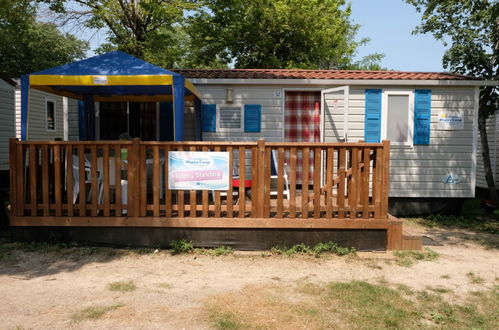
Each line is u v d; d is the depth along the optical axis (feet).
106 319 11.98
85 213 18.92
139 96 28.89
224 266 17.17
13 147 18.98
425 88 29.14
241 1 65.62
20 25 51.70
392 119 29.30
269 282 15.43
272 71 31.73
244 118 28.89
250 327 11.60
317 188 18.78
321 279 15.92
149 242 18.97
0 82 35.78
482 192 40.81
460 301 14.05
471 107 29.35
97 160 20.18
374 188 19.04
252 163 18.70
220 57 78.02
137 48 59.77
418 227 27.17
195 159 18.66
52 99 51.75
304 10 72.28
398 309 13.05
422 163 29.40
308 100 30.01
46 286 14.74
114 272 16.30
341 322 12.06
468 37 34.04
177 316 12.23
